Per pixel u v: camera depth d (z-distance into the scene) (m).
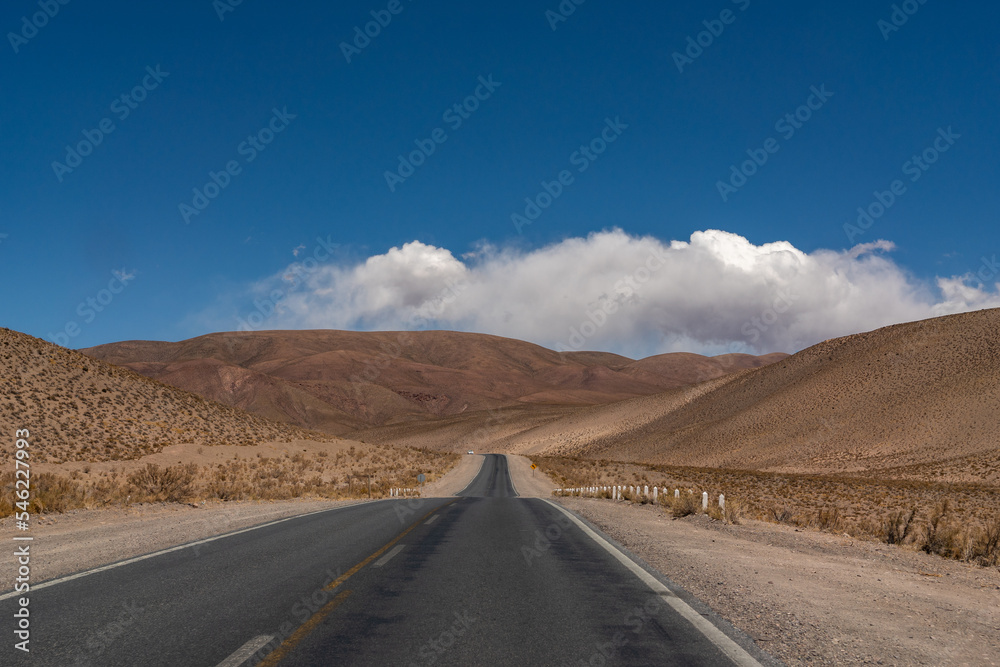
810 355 129.25
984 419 79.81
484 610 7.05
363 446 81.62
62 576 8.85
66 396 54.28
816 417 100.94
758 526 17.80
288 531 14.27
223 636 6.02
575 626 6.44
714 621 6.65
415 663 5.30
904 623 6.98
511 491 46.75
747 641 5.97
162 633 6.11
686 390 151.62
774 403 111.75
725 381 144.62
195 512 19.73
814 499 41.75
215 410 70.69
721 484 58.97
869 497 42.56
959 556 12.99
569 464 87.75
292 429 78.31
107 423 53.31
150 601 7.39
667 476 68.94
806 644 5.99
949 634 6.59
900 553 13.22
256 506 22.78
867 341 120.69
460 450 167.50
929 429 83.44
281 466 55.53
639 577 9.01
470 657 5.46
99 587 8.13
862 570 10.66
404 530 14.54
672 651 5.66
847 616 7.19
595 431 144.88
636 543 12.91
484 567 9.72
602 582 8.64
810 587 8.88
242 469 50.50
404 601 7.45
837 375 111.19
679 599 7.65
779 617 6.99
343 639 5.95
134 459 47.53
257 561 10.13
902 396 96.06
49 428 47.38
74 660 5.34
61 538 13.04
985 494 45.50
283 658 5.40
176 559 10.32
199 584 8.34
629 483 60.06
